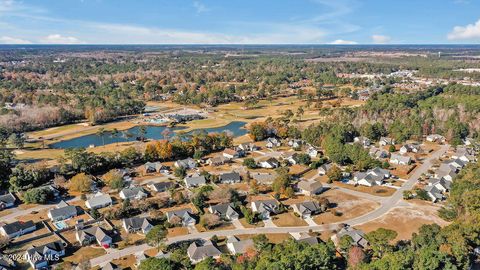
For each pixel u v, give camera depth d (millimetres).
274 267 75312
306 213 114500
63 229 106062
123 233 104625
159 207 119438
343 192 133250
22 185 133250
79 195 129750
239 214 114812
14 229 103062
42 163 147750
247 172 147375
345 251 90812
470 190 109938
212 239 100312
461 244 83125
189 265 85812
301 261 78312
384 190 134625
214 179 140125
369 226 108438
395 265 76750
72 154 153125
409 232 104812
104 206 120938
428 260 77688
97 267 88438
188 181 137375
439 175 143375
